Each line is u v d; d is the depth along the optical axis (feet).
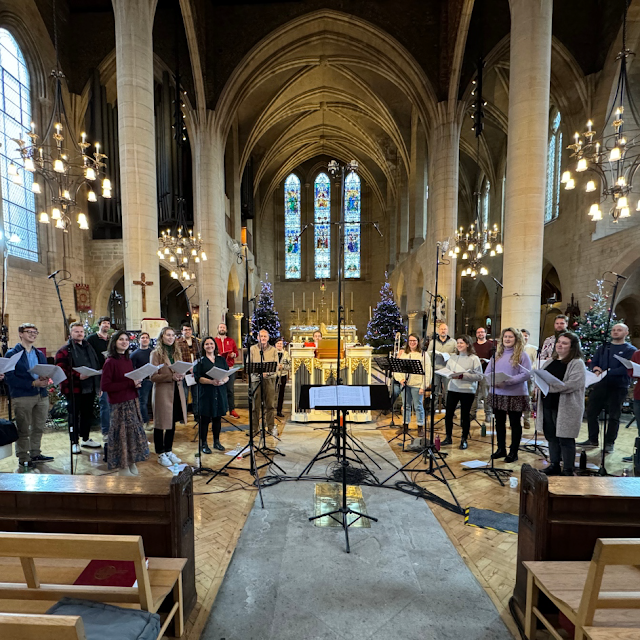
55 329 39.58
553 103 44.01
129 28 26.30
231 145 58.23
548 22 23.36
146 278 27.02
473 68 42.24
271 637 6.59
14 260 34.65
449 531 10.07
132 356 18.38
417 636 6.63
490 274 61.11
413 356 18.98
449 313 41.34
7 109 34.17
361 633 6.68
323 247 89.20
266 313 60.39
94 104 41.75
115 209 44.91
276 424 21.38
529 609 6.38
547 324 52.26
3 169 33.58
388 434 19.48
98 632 4.60
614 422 16.28
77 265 43.21
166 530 6.76
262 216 85.81
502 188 58.54
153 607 5.25
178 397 15.30
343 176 11.87
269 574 8.30
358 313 88.22
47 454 16.48
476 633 6.71
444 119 43.24
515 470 14.20
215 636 6.61
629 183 21.58
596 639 4.52
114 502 7.02
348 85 60.13
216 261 45.73
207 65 44.24
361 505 11.56
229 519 10.73
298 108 65.82
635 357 14.67
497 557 8.95
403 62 45.01
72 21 41.88
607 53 35.78
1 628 3.33
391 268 78.74
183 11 37.96
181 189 45.78
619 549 4.34
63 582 5.91
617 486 7.14
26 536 4.54
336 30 46.47
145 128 26.96
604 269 34.01
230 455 16.20
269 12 43.80
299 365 21.93
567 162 40.42
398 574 8.30
